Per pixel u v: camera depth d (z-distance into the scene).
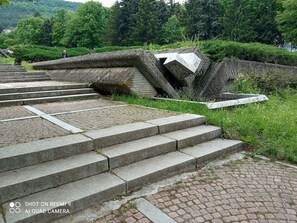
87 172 3.25
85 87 8.57
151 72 6.99
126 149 3.77
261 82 9.87
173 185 3.36
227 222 2.64
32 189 2.84
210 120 5.29
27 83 9.46
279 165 4.02
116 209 2.83
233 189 3.27
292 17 20.75
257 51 10.76
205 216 2.72
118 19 50.59
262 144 4.60
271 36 31.83
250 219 2.69
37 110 6.14
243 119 5.51
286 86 10.52
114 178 3.23
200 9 40.19
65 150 3.46
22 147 3.36
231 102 6.64
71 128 4.41
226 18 35.59
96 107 6.49
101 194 2.94
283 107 7.09
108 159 3.43
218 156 4.28
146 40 45.53
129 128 4.33
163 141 4.14
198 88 9.09
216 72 9.11
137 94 7.31
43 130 4.29
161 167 3.55
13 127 4.52
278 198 3.09
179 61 7.34
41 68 13.21
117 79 7.28
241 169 3.87
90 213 2.76
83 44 55.00
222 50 10.01
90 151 3.70
